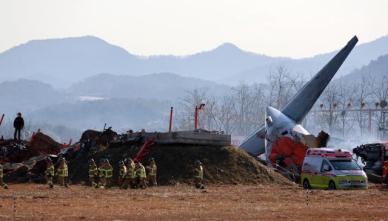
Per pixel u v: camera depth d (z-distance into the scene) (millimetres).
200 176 101125
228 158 110188
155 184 102375
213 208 70562
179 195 86062
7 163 132125
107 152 115375
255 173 109188
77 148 121250
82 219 60531
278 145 125375
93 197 81875
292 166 122375
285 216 64188
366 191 94812
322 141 124875
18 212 65062
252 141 143625
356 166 99875
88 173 110500
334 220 61719
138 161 106250
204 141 112062
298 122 143375
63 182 101625
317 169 100812
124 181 98500
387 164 106250
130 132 122375
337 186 97438
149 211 67062
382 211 69188
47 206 70938
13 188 98125
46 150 138750
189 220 60562
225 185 104688
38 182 110688
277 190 96688
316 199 82500
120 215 63469
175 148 110750
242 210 68875
